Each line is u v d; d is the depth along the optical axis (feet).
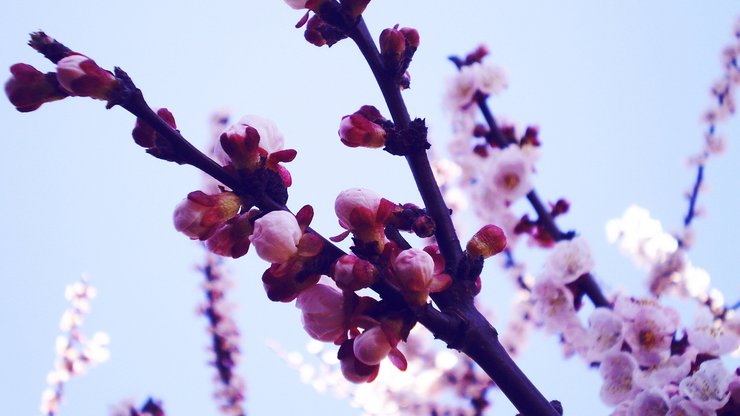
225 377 2.39
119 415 2.10
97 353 2.51
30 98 1.00
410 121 1.10
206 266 2.49
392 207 1.04
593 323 1.46
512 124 2.27
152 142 1.03
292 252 1.00
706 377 1.21
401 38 1.10
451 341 1.01
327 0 1.09
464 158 2.25
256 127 1.07
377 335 0.98
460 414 2.51
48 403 2.44
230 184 1.03
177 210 1.02
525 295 2.43
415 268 0.99
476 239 1.05
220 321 2.45
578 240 1.63
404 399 2.55
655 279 2.25
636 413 1.27
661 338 1.41
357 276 0.98
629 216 2.35
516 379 1.01
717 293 2.24
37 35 1.01
